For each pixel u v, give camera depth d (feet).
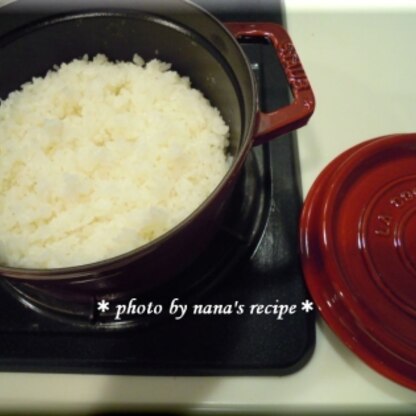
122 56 2.37
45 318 1.82
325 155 2.21
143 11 2.08
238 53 1.73
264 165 2.15
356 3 2.72
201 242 1.81
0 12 1.98
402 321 1.64
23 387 1.71
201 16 1.88
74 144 2.12
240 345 1.74
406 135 1.95
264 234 1.98
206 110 2.17
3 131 2.16
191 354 1.73
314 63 2.52
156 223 1.80
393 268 1.72
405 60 2.52
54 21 2.15
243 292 1.85
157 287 1.86
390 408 1.64
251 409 1.65
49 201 1.96
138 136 2.13
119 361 1.73
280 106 2.29
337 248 1.78
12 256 1.80
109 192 1.94
